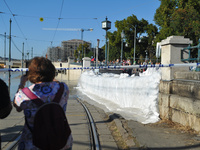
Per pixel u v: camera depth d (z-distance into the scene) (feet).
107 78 32.76
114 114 21.11
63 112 6.23
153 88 19.79
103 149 12.84
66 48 495.00
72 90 51.55
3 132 16.12
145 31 131.85
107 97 32.19
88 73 52.19
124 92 25.79
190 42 19.08
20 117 21.50
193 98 15.03
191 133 14.37
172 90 17.97
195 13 61.46
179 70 18.62
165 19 82.38
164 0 82.33
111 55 183.11
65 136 6.00
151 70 22.47
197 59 17.51
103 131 16.63
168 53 19.13
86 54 241.55
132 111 21.38
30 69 6.65
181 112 16.15
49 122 5.82
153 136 14.11
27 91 6.22
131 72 62.64
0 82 6.36
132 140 13.53
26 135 6.12
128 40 131.34
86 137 15.03
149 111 19.51
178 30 64.90
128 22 129.08
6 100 6.38
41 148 5.70
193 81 15.28
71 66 128.06
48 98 6.22
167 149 11.89
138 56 140.15
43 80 6.59
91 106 28.84
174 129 15.57
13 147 13.05
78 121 19.90
